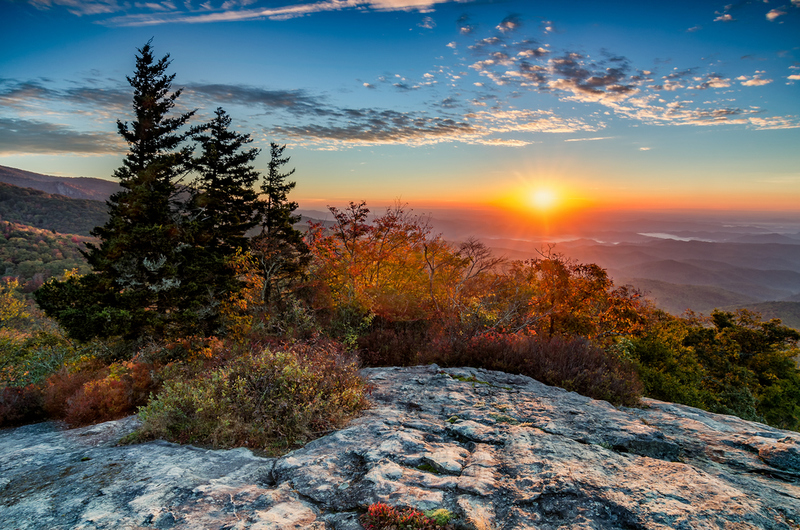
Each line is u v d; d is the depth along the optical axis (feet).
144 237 43.70
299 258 58.08
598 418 18.53
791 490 12.18
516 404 20.83
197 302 45.85
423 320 42.98
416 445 14.92
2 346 57.93
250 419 17.60
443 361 31.12
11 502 11.69
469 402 21.12
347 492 11.81
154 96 55.52
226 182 67.97
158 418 18.30
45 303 43.34
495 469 13.01
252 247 57.36
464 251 53.62
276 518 10.19
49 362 47.93
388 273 52.26
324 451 14.89
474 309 43.47
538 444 15.01
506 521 10.13
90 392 29.01
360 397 20.80
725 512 10.28
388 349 35.83
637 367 39.93
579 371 26.63
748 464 14.29
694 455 15.37
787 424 98.27
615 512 10.36
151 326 42.32
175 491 11.88
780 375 115.75
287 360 21.08
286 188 78.13
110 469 13.96
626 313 51.24
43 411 31.81
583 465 13.14
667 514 10.16
